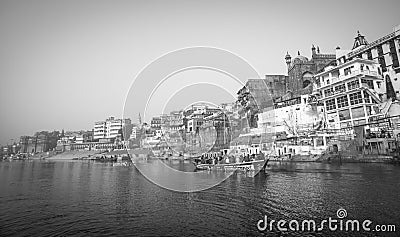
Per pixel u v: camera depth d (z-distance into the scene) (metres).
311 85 57.78
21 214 14.09
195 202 15.41
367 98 40.25
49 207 15.53
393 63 42.50
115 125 85.69
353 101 41.75
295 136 47.22
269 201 15.09
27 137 144.38
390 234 9.64
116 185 23.56
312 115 48.69
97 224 12.04
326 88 47.00
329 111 46.09
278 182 22.16
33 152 140.12
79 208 15.02
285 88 65.75
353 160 35.62
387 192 15.83
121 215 13.27
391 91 41.53
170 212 13.43
